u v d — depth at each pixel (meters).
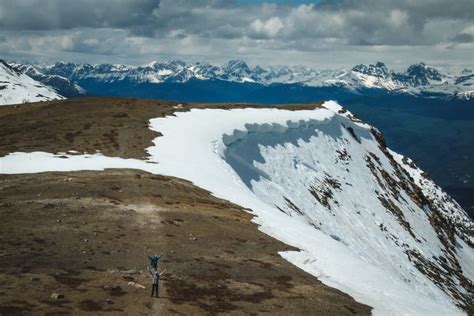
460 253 154.12
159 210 48.56
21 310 25.72
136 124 87.62
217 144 83.69
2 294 27.36
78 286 30.16
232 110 111.44
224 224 48.94
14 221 40.78
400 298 42.72
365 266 49.56
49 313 25.95
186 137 82.44
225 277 36.06
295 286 37.28
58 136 77.38
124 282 31.81
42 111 96.56
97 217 44.03
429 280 105.12
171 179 61.12
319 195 103.88
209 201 56.09
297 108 141.12
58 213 43.78
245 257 41.31
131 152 71.75
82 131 81.00
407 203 146.88
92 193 50.75
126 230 41.97
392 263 100.00
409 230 127.38
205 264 37.72
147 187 55.53
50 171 58.41
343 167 127.31
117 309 27.88
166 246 39.81
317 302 34.91
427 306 43.28
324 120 138.50
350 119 166.25
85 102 106.00
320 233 58.50
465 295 114.94
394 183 150.88
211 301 31.56
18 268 31.50
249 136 99.50
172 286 32.72
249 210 57.59
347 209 108.81
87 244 37.50
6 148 68.75
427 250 125.81
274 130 110.12
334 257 48.81
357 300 38.22
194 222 47.28
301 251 46.94
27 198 47.31
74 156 67.00
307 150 117.88
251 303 32.41
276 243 47.22
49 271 31.72
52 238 37.81
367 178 134.50
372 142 164.38
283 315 31.41
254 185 83.25
